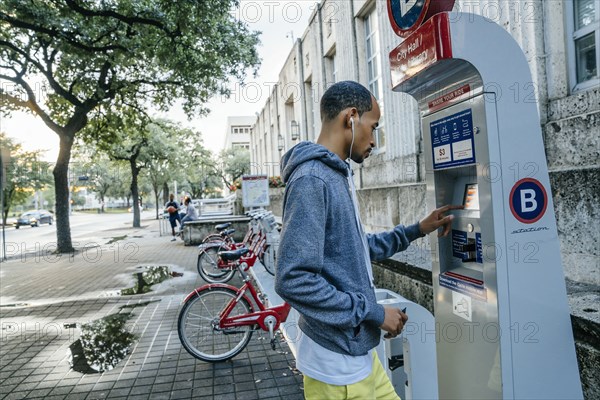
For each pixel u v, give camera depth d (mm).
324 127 1482
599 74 2916
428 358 2016
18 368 3660
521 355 1452
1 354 3996
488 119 1417
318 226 1259
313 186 1282
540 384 1477
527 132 1461
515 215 1445
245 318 3621
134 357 3850
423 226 1708
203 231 13023
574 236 2678
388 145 6176
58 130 12461
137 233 19938
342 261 1335
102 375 3484
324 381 1339
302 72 12359
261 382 3270
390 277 3643
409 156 5547
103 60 10289
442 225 1702
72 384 3330
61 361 3799
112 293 6559
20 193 30969
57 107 13969
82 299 6172
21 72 11477
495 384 1470
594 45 2945
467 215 1630
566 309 1511
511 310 1439
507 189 1435
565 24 3139
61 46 9320
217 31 9703
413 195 5043
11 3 7969
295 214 1267
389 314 1367
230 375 3408
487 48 1415
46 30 8688
